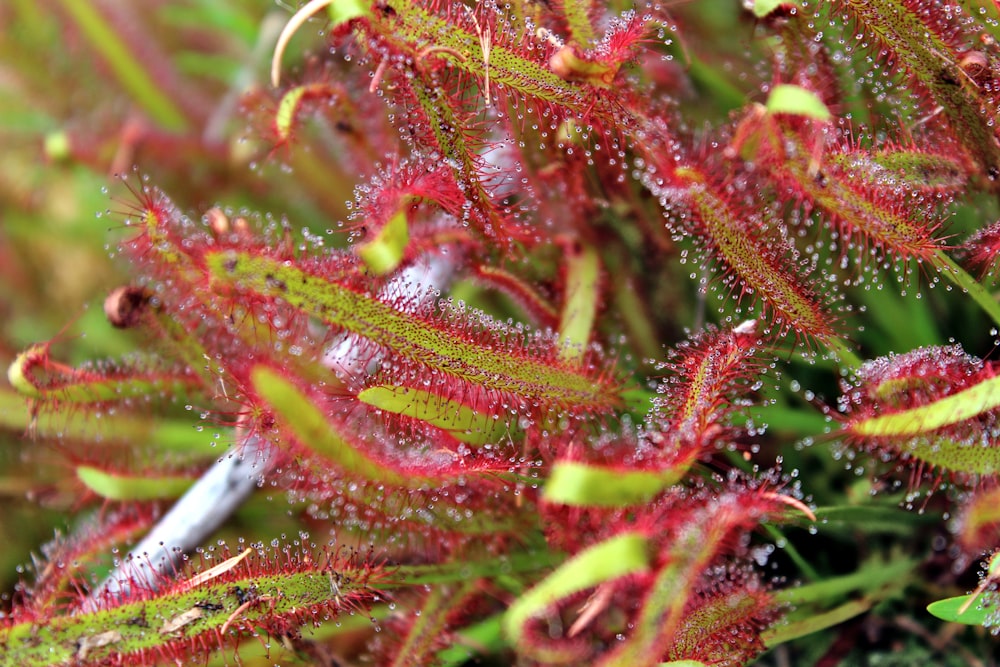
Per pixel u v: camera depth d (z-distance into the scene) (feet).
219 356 1.10
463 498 1.09
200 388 1.17
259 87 1.27
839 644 1.14
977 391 1.02
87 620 1.04
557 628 1.13
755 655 1.08
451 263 1.17
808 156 1.05
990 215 1.12
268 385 0.99
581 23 1.08
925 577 1.14
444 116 1.05
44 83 1.32
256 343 1.07
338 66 1.26
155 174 1.30
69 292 1.32
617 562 0.94
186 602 1.04
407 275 1.15
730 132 1.15
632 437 1.11
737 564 1.11
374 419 1.07
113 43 1.29
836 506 1.12
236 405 1.13
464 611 1.14
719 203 1.06
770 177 1.08
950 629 1.13
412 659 1.11
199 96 1.34
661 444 1.04
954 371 1.06
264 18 1.32
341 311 1.03
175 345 1.12
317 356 1.07
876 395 1.06
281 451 1.03
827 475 1.15
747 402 1.08
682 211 1.09
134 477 1.18
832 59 1.12
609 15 1.16
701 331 1.12
